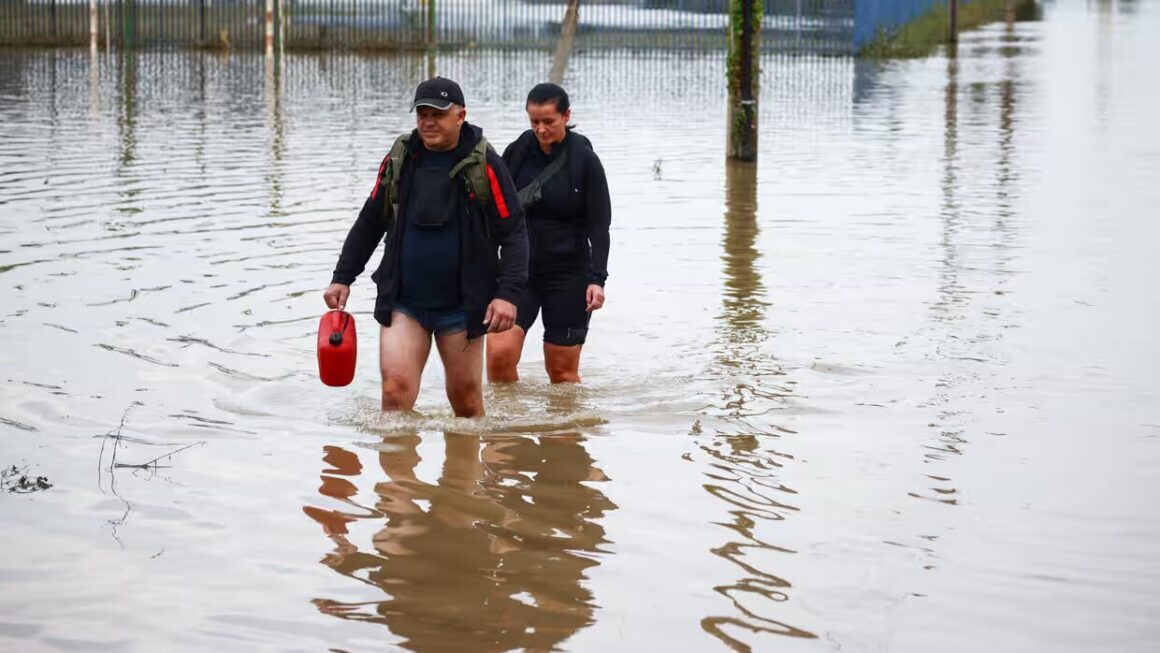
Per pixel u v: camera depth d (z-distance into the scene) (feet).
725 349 30.78
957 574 18.22
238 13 133.59
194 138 67.92
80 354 28.66
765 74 114.21
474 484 21.68
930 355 30.09
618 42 134.41
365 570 18.11
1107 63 129.08
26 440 23.21
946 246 43.45
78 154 61.00
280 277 36.94
